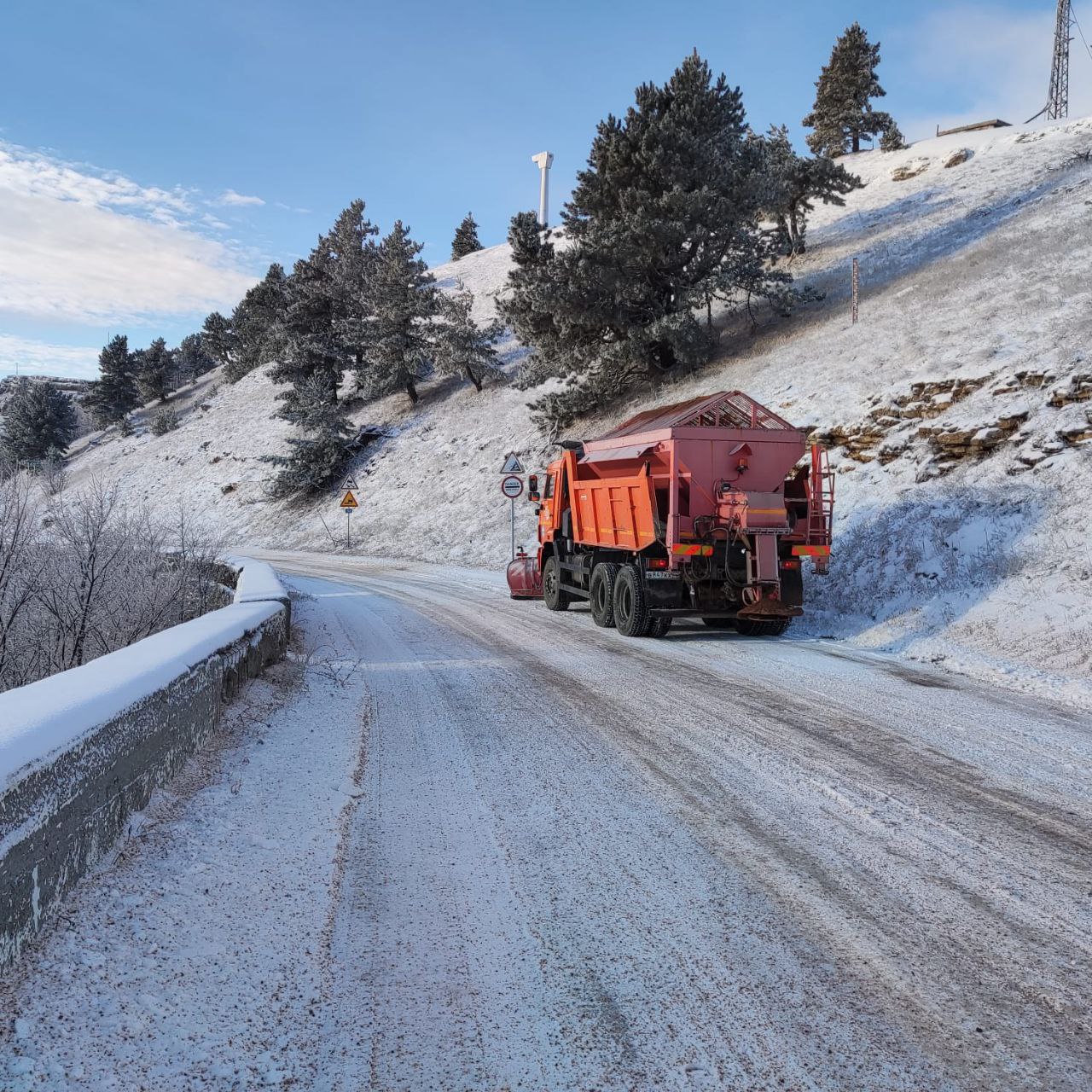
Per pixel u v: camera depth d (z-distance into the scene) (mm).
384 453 44000
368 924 3160
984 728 6227
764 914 3275
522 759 5500
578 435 31094
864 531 13750
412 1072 2264
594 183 28344
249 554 37812
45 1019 2322
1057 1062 2322
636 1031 2475
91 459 76188
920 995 2686
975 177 45125
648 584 11094
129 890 3139
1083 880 3594
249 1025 2445
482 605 16078
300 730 6039
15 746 2666
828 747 5719
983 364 15508
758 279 28641
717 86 28734
